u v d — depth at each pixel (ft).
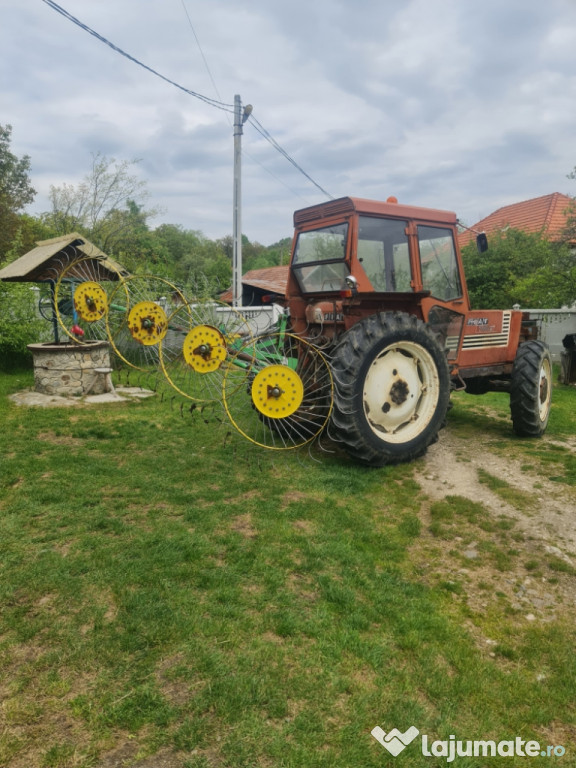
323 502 11.51
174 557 8.82
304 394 14.39
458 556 9.52
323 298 15.49
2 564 8.44
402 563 9.23
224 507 10.98
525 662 6.83
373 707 5.92
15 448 14.84
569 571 8.93
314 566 8.79
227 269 101.96
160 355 15.72
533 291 40.57
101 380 23.17
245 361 14.28
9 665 6.31
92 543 9.23
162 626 7.02
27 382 25.62
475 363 17.21
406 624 7.41
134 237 60.85
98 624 6.99
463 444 16.46
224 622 7.18
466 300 16.67
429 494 12.31
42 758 5.09
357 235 13.91
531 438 17.19
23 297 29.12
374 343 13.05
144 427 17.44
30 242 66.90
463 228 16.52
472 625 7.58
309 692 6.06
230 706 5.75
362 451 13.32
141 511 10.77
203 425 17.78
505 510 11.38
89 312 16.29
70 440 15.93
